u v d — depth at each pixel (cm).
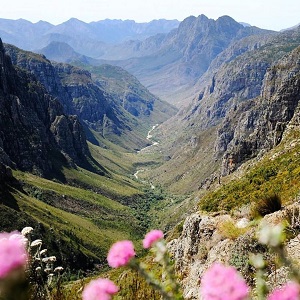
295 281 316
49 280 609
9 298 269
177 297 370
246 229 1731
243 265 1266
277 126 12469
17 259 274
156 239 417
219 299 228
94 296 298
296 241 1192
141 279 862
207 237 2481
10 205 15650
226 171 16562
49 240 13800
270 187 3712
